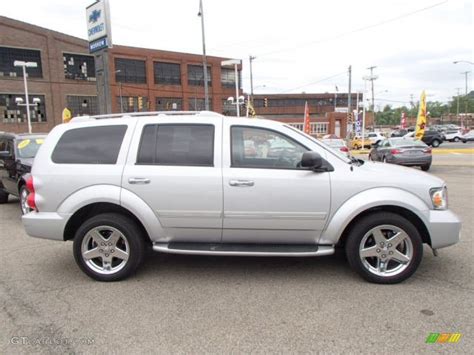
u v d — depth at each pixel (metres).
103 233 4.48
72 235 4.71
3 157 8.97
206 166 4.29
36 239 6.28
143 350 3.06
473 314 3.54
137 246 4.42
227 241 4.45
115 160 4.41
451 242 4.20
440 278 4.36
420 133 22.47
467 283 4.22
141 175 4.30
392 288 4.12
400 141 17.00
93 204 4.47
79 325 3.45
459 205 8.34
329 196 4.18
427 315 3.53
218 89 60.38
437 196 4.20
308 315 3.57
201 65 58.62
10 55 43.00
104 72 13.93
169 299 3.95
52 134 4.61
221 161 4.28
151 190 4.29
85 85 48.50
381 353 2.97
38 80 44.91
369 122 95.88
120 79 51.75
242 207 4.23
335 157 4.32
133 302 3.89
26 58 44.09
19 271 4.81
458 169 16.52
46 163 4.50
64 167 4.44
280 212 4.22
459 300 3.82
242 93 62.94
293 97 80.75
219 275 4.58
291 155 4.32
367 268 4.24
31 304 3.88
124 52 51.62
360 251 4.23
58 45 46.16
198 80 58.81
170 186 4.27
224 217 4.27
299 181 4.18
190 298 3.97
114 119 4.60
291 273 4.61
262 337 3.22
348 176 4.20
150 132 4.45
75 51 47.47
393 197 4.11
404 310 3.63
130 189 4.31
